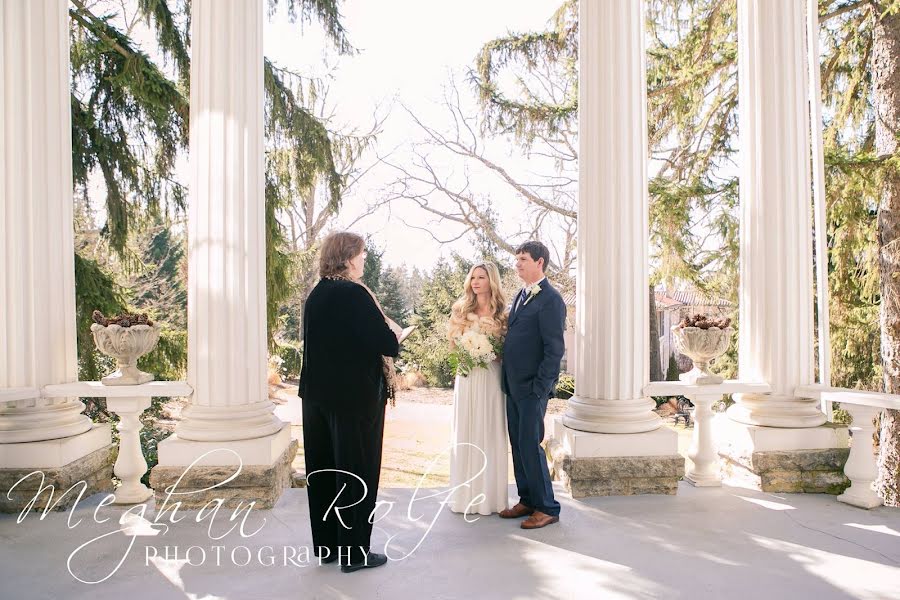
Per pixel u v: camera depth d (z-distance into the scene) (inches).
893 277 261.7
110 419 293.0
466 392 140.9
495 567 112.6
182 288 451.2
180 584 106.2
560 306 131.4
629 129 157.8
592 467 151.5
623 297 156.7
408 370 515.2
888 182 262.8
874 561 115.6
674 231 300.0
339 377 106.8
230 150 149.0
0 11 147.7
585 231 161.6
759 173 169.3
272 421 156.2
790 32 165.8
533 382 130.3
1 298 148.8
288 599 100.2
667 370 506.0
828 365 184.5
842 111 298.2
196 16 150.9
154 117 272.5
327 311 108.0
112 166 273.4
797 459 158.4
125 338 144.6
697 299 482.6
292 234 507.8
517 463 139.9
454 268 519.8
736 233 295.9
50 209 155.0
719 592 102.7
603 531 130.2
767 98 167.5
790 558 116.7
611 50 157.0
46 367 153.3
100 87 267.9
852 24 295.7
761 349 168.7
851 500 147.8
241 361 150.6
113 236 278.7
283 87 306.3
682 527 132.7
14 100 149.3
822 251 187.2
